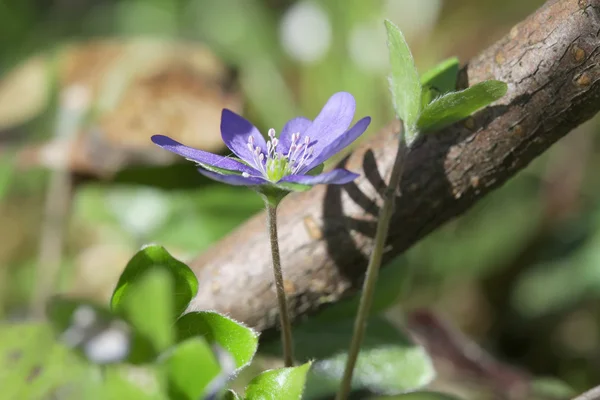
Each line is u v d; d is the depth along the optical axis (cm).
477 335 37
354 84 41
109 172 29
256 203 30
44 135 32
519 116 22
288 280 24
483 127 22
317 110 41
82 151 29
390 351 25
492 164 23
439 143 23
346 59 42
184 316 21
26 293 36
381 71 41
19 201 39
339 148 21
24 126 32
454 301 37
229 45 47
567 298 35
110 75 32
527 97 22
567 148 39
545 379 28
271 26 47
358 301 26
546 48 22
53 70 33
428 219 23
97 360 19
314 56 43
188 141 29
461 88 23
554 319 36
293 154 22
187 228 30
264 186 21
